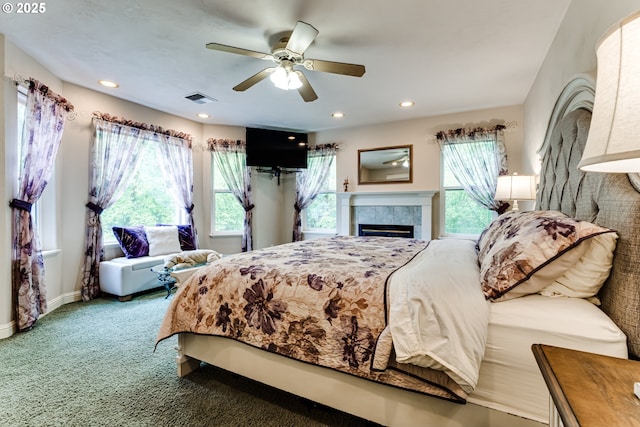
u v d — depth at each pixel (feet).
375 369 3.73
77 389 5.64
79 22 7.04
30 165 8.44
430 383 3.63
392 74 9.66
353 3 6.30
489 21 6.90
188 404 5.23
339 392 4.52
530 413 3.44
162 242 12.82
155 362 6.64
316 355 4.51
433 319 3.57
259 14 6.69
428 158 14.34
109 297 11.37
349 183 16.26
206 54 8.49
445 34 7.43
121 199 12.74
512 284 3.64
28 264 8.31
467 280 4.09
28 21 7.01
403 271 4.87
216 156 16.01
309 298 4.72
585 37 5.45
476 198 13.23
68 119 10.59
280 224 17.92
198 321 5.65
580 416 1.76
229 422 4.80
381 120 14.96
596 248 3.45
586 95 4.89
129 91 11.32
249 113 14.03
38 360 6.69
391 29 7.22
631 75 1.89
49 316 9.37
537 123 9.64
